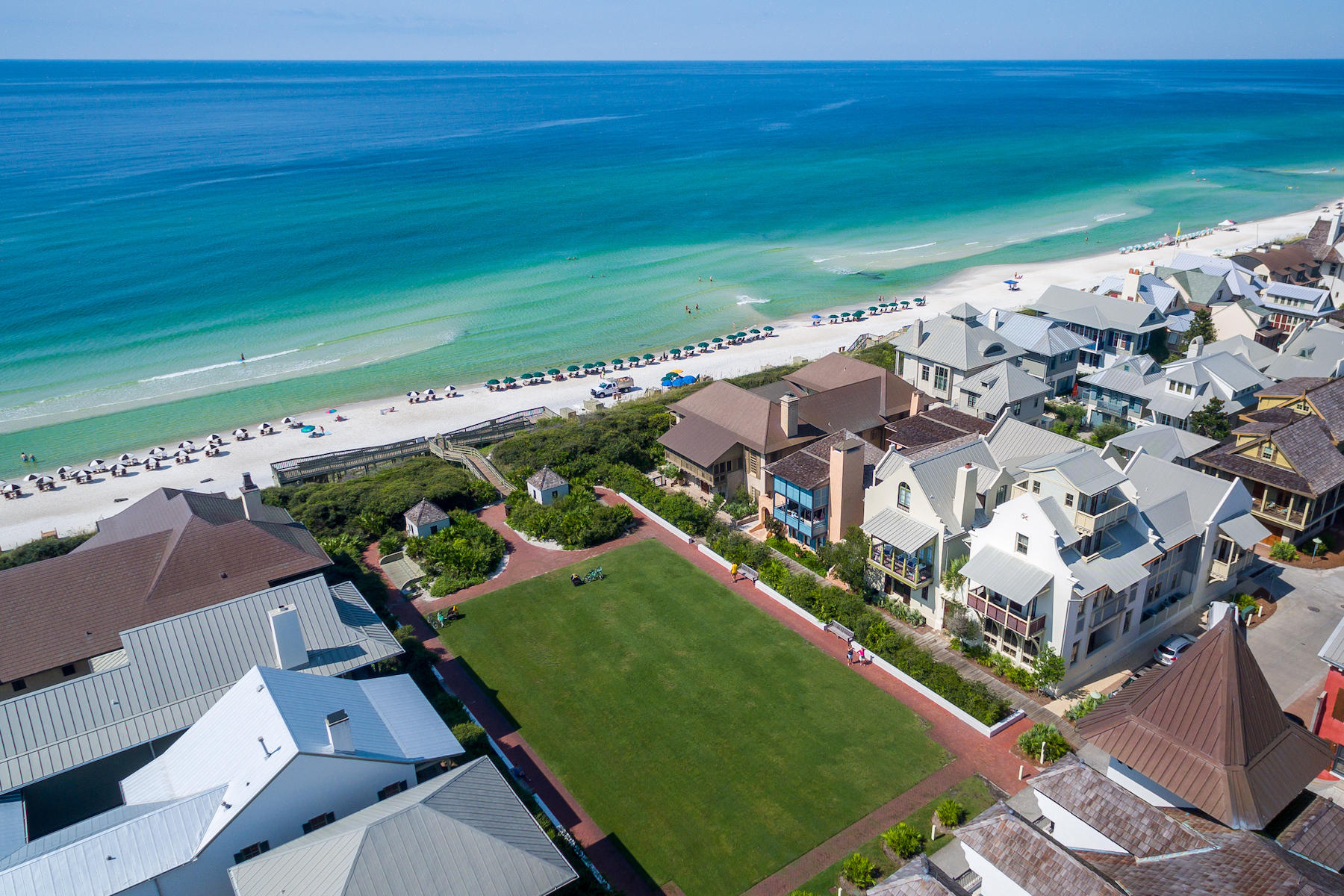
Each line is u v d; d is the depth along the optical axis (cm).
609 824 4525
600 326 15175
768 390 9250
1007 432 7075
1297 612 5981
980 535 5541
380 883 3359
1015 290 16188
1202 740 3478
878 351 12206
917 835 4238
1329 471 6619
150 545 5806
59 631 5325
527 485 8306
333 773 3891
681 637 6075
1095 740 3788
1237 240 19062
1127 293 11912
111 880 3488
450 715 5269
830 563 6525
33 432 11431
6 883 3441
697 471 8019
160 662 4753
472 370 13338
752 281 17600
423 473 8850
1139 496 6088
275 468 9475
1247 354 9219
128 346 14438
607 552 7288
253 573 5841
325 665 4984
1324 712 4466
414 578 6988
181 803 3775
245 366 13625
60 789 4503
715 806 4603
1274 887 2766
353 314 15912
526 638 6153
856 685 5494
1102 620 5381
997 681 5444
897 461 6394
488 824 3703
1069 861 3081
